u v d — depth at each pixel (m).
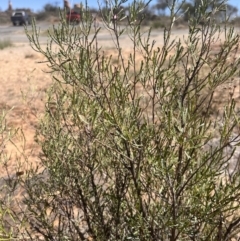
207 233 1.73
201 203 1.53
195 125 1.48
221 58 1.54
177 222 1.52
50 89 2.08
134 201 1.73
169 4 1.50
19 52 15.34
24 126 4.98
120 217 1.84
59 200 2.01
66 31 1.54
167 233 1.68
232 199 1.46
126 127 1.49
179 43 1.55
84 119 1.60
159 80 1.56
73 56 1.56
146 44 1.58
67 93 1.86
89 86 1.55
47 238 1.95
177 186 1.53
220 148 1.44
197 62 1.51
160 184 1.65
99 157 1.86
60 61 1.58
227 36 1.53
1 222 1.69
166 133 1.48
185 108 1.50
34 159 3.96
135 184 1.62
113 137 1.64
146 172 1.63
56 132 1.95
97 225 1.91
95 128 1.71
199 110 1.67
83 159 1.85
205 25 1.51
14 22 38.41
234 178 1.58
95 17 1.56
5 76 9.96
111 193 1.87
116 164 1.81
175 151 1.61
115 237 1.81
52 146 1.94
